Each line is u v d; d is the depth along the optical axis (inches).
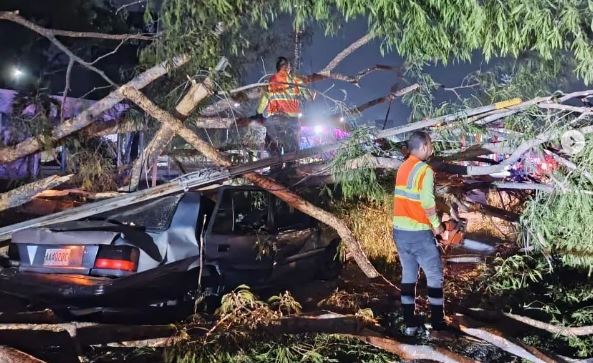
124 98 216.7
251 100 295.4
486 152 245.0
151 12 223.9
